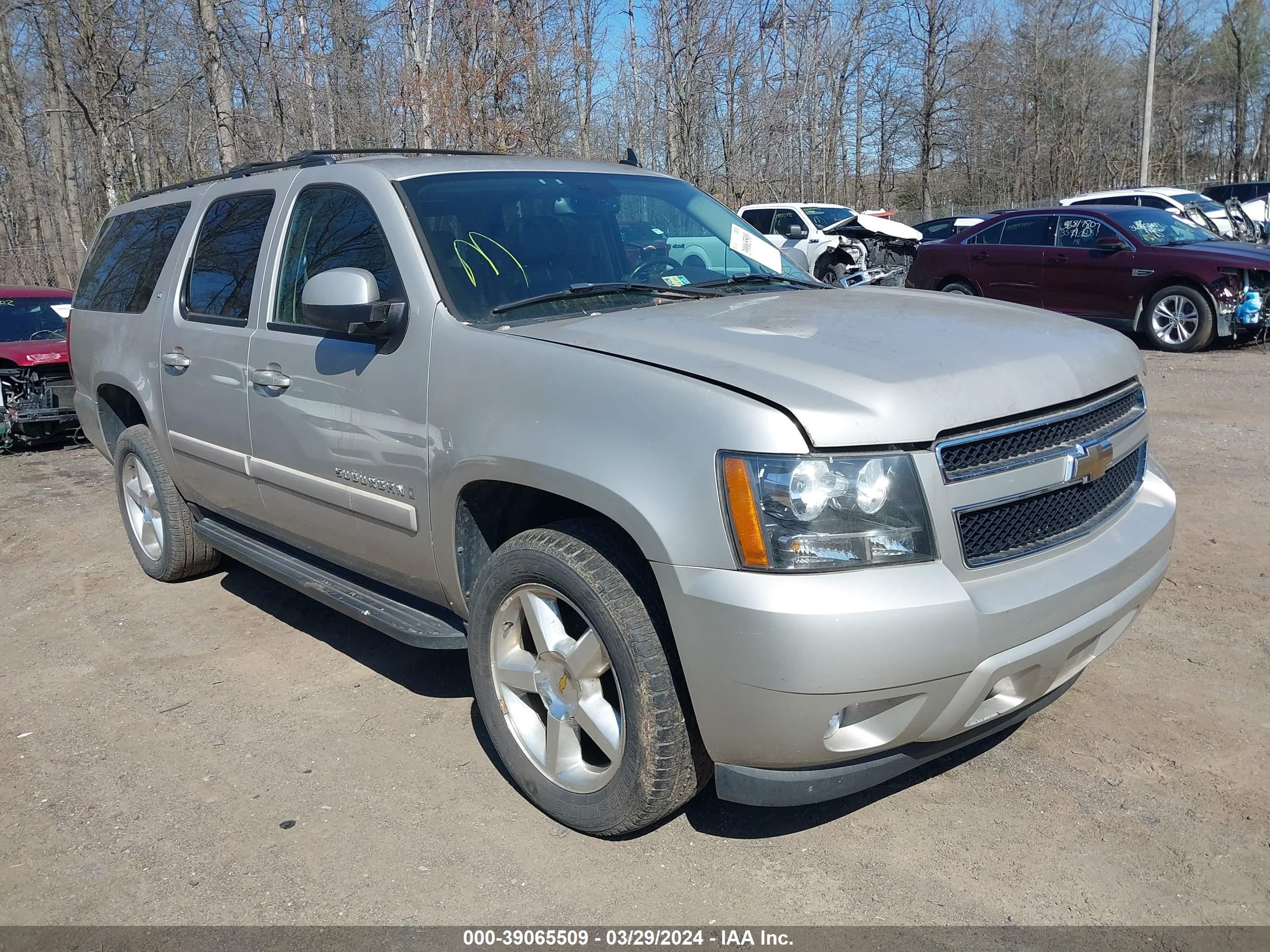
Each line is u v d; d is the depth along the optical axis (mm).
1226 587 4730
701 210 4305
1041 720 3631
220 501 4629
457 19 17688
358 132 21469
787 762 2570
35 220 24422
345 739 3699
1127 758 3363
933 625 2434
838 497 2439
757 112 26344
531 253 3582
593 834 3004
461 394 3119
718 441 2498
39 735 3828
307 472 3811
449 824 3145
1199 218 15500
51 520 6855
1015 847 2938
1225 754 3357
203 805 3305
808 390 2525
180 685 4203
